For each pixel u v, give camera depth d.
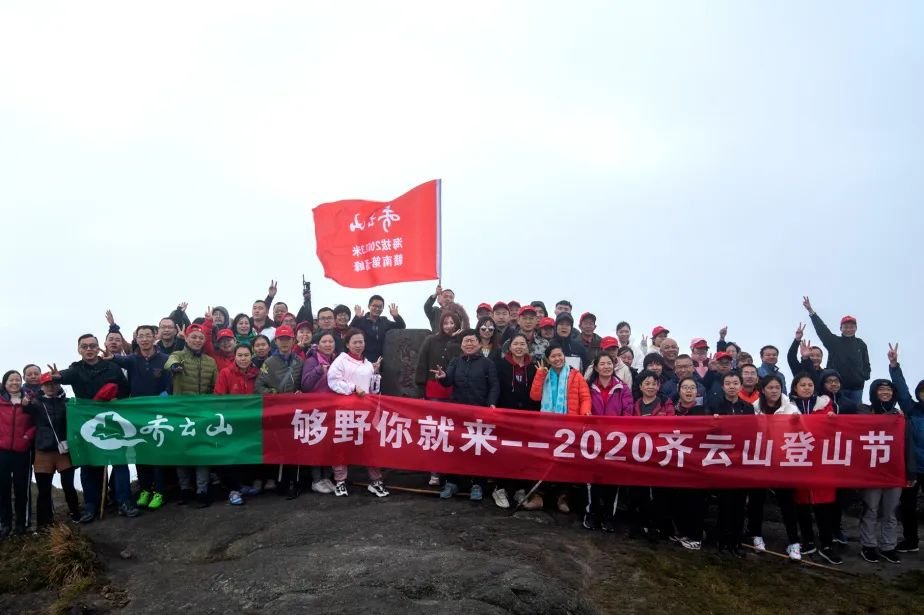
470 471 9.64
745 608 7.59
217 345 10.80
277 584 7.21
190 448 9.75
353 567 7.43
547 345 10.66
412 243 11.93
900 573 8.83
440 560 7.57
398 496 10.16
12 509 9.43
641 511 9.32
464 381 9.88
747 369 9.77
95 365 9.77
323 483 10.22
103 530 9.27
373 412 9.90
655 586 7.83
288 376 10.15
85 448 9.62
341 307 11.35
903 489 9.61
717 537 9.38
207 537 8.88
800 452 9.17
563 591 7.32
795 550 8.97
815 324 12.32
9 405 9.26
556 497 10.08
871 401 9.78
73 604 7.35
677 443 9.24
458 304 10.84
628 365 11.30
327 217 12.42
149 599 7.36
